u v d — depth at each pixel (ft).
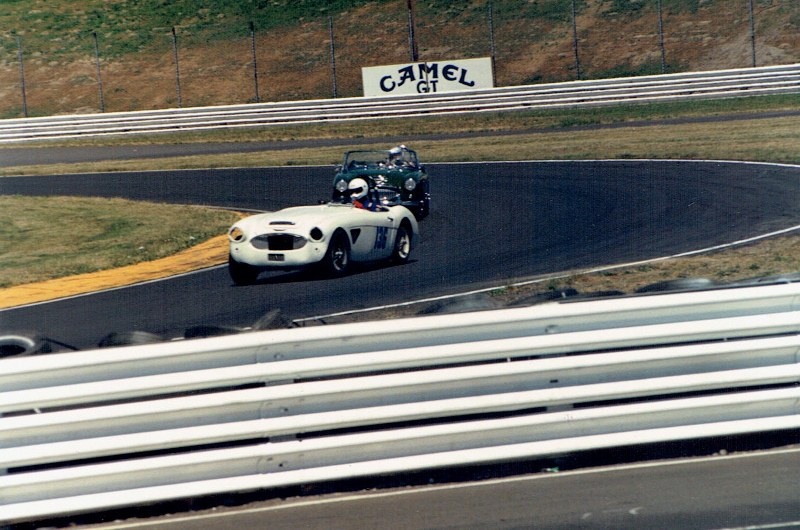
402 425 27.12
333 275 59.52
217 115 169.58
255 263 57.93
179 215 92.17
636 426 26.32
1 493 23.72
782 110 148.77
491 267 60.90
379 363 25.58
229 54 229.86
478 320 26.00
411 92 185.16
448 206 88.79
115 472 24.04
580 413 26.02
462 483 25.77
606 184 93.15
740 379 26.81
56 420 24.00
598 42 216.13
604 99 167.32
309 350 25.40
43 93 217.36
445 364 26.50
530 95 168.35
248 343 24.95
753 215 71.87
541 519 22.77
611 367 26.37
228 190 109.09
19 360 24.23
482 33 227.20
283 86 213.25
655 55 207.10
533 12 232.73
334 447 24.94
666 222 72.38
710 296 26.96
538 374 26.05
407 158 83.20
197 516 24.32
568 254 63.52
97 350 24.61
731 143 115.14
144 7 261.03
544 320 26.32
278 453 24.70
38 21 252.21
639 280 52.85
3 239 82.38
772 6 213.05
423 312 30.17
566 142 130.52
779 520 22.08
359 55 223.92
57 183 120.98
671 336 26.81
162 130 169.27
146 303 55.67
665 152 111.75
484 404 25.73
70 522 24.43
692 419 26.50
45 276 66.23
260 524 23.44
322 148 143.02
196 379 24.70
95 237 82.38
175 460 24.29
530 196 90.07
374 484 25.89
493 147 131.03
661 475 25.49
